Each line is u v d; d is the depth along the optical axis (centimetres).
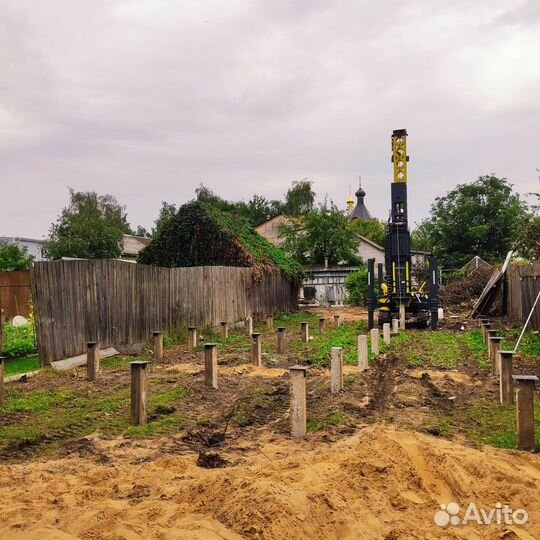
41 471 642
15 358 1450
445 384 1105
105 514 503
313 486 554
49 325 1323
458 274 4359
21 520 503
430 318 2444
